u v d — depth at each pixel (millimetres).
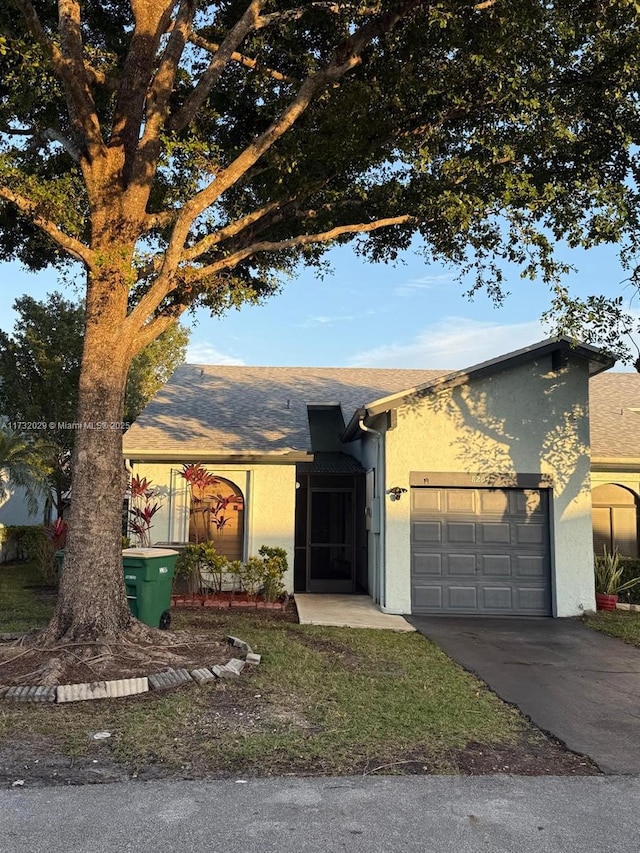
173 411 16156
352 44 8070
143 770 4539
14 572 16547
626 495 14953
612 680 7543
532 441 12578
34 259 11336
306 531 15156
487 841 3662
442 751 5074
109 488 7492
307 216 10180
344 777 4504
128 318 7793
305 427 15383
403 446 12516
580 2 7961
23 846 3506
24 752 4828
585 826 3871
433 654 8688
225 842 3582
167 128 8633
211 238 8750
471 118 9359
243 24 8375
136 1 8195
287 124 8219
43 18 8969
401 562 12250
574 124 9203
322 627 10422
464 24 8070
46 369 20203
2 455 16797
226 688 6441
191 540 14031
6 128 9375
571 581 12227
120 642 7195
